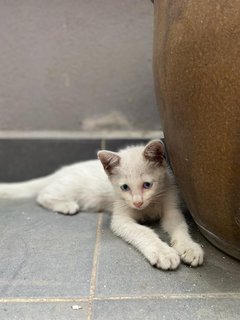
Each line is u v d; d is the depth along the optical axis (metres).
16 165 0.50
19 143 0.50
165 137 0.32
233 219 0.27
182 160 0.29
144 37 0.47
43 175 0.51
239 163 0.25
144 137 0.50
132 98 0.49
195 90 0.25
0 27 0.47
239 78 0.23
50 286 0.28
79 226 0.38
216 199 0.27
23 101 0.49
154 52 0.31
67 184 0.43
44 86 0.49
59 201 0.43
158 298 0.27
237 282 0.28
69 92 0.49
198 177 0.28
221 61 0.24
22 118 0.50
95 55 0.48
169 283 0.28
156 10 0.30
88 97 0.49
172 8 0.27
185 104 0.26
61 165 0.50
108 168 0.37
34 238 0.36
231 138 0.24
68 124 0.50
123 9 0.46
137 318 0.25
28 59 0.48
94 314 0.25
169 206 0.38
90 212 0.42
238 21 0.23
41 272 0.30
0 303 0.27
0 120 0.50
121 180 0.36
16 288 0.28
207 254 0.32
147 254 0.31
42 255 0.33
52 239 0.36
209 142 0.26
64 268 0.31
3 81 0.48
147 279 0.29
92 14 0.46
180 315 0.25
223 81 0.24
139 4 0.46
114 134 0.50
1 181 0.51
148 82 0.48
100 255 0.32
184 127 0.27
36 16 0.46
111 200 0.41
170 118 0.29
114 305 0.26
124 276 0.29
